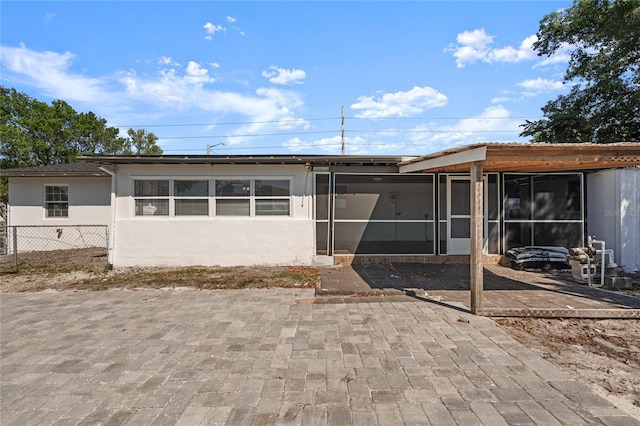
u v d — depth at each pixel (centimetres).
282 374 315
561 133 1313
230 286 665
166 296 600
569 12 1305
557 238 901
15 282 712
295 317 480
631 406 257
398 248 912
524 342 385
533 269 806
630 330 423
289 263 877
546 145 463
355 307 523
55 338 412
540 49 1413
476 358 343
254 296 595
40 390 292
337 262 889
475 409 255
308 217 884
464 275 750
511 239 905
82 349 378
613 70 1227
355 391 283
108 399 277
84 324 460
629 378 301
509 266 853
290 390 287
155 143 3688
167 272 797
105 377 313
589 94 1288
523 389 283
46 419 251
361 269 827
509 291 604
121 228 862
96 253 1088
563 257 803
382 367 326
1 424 245
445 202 917
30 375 319
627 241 799
